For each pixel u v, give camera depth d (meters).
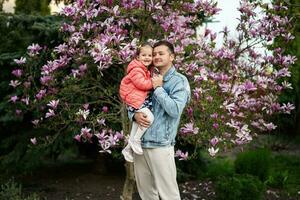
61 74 4.43
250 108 4.49
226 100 3.90
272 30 4.46
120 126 4.97
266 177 6.84
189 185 6.56
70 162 7.64
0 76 5.98
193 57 4.16
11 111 5.73
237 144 4.09
